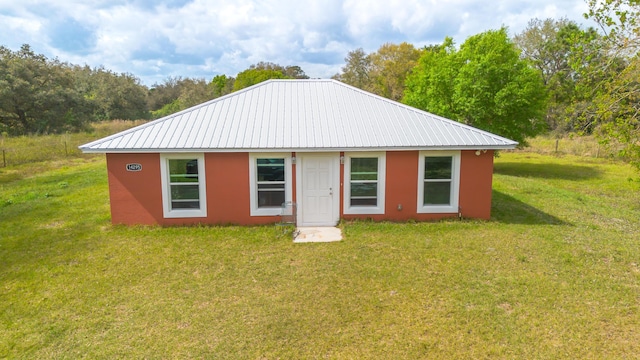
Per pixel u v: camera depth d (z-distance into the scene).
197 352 5.25
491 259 8.28
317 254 8.68
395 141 10.47
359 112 11.89
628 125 11.49
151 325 5.92
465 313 6.12
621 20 11.27
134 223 10.73
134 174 10.53
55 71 39.22
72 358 5.14
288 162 10.66
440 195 11.14
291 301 6.59
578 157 27.12
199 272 7.79
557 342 5.39
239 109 11.80
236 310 6.32
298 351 5.26
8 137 31.94
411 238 9.63
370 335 5.60
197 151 10.13
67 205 13.15
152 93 66.38
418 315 6.10
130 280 7.45
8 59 35.97
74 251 8.93
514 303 6.43
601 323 5.84
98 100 51.09
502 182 17.39
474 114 20.02
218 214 10.81
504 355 5.12
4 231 10.42
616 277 7.41
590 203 13.57
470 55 20.33
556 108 35.56
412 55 51.03
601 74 12.17
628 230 10.38
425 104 22.61
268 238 9.73
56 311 6.34
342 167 10.78
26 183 17.00
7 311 6.33
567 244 9.18
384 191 10.94
